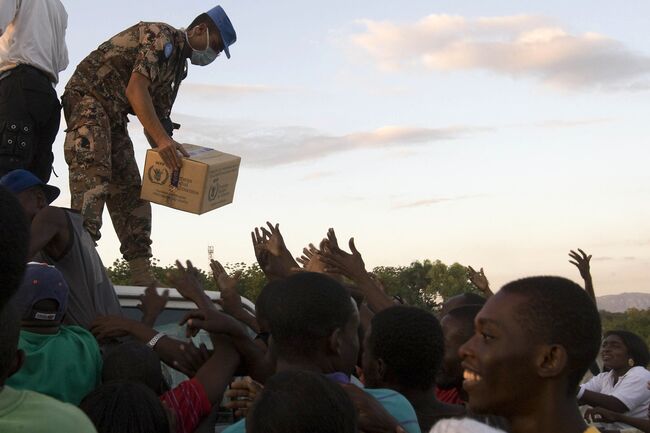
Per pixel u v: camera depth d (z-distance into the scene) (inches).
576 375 86.7
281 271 178.4
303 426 87.2
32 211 153.4
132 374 124.7
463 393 148.5
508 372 86.0
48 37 218.7
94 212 216.5
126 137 230.8
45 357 123.1
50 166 224.4
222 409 166.4
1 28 206.8
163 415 106.5
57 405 81.0
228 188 217.8
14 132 209.0
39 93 214.8
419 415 123.7
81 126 220.1
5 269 75.7
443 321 149.5
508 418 87.8
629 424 243.3
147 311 155.3
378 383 125.6
